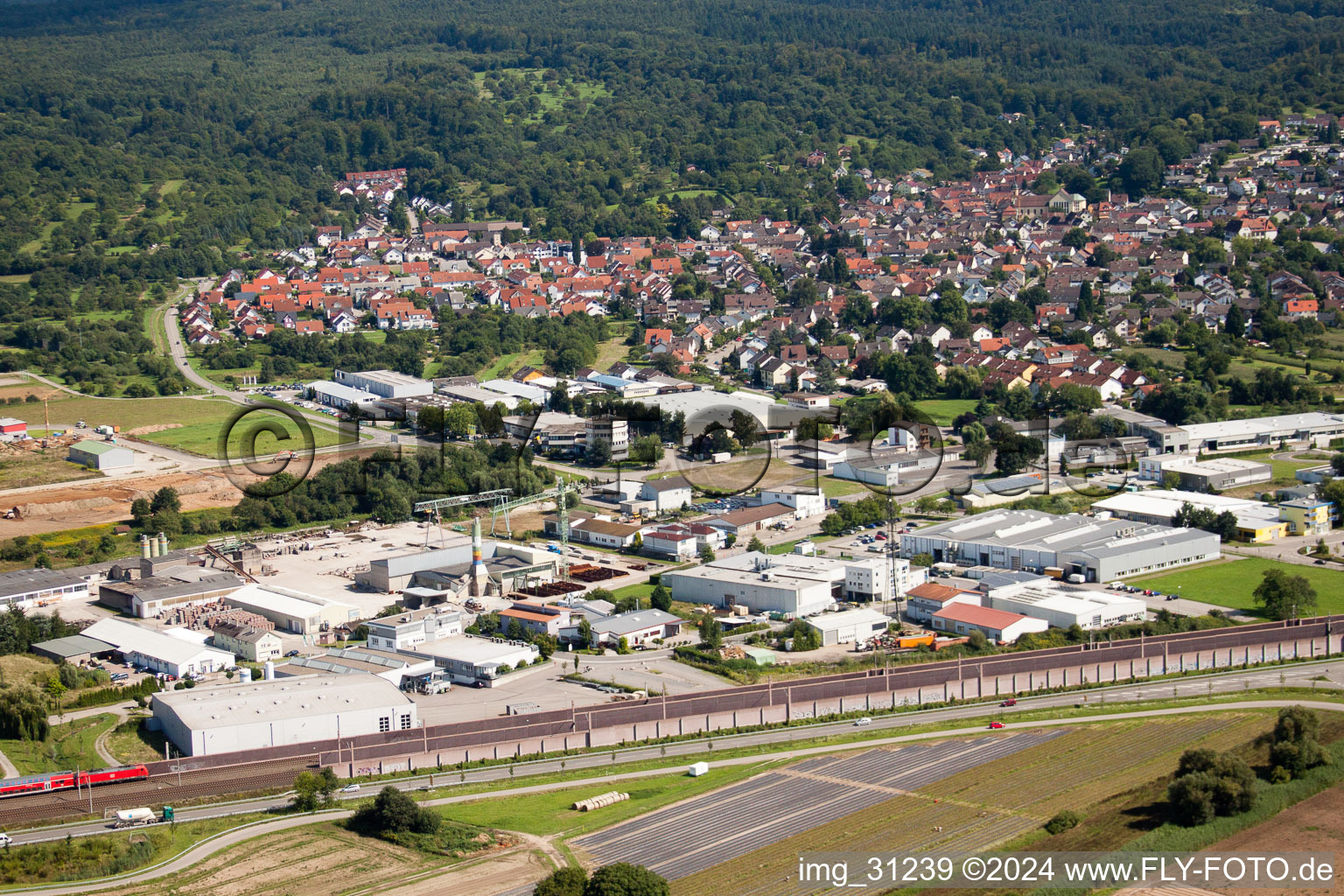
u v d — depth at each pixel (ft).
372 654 541.34
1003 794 408.67
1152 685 505.25
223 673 531.91
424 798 424.46
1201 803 370.94
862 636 564.71
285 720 456.04
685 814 405.80
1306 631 547.90
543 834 393.70
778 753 453.17
